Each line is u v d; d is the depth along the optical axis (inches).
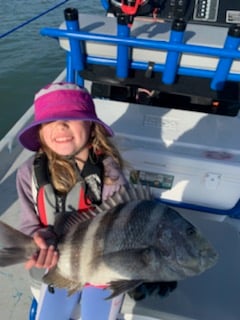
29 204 27.6
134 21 35.7
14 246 21.5
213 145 34.3
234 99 33.0
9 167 49.3
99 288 28.3
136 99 43.1
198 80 33.2
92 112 25.8
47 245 22.5
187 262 21.8
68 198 26.4
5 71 119.0
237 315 27.9
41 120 24.3
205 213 36.8
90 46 32.0
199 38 31.9
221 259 31.9
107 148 27.6
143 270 21.6
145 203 22.6
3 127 94.1
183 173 34.2
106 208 23.6
